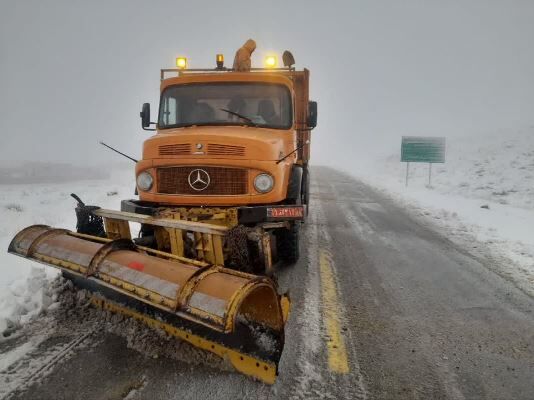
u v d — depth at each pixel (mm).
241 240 2977
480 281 4824
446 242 6875
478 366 2953
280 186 4527
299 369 2848
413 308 3975
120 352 3004
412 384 2717
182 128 5531
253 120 5496
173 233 3477
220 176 4414
